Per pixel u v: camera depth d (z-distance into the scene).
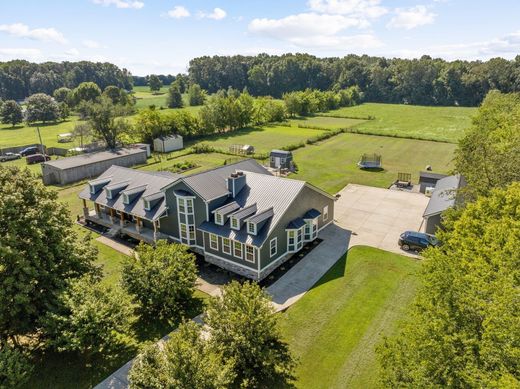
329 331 20.03
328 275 26.05
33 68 188.25
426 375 11.70
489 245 16.16
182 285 21.69
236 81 193.38
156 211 30.73
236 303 17.20
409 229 33.81
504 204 18.55
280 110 106.44
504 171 24.03
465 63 158.50
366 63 194.62
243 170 33.25
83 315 16.66
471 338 11.84
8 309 16.97
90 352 18.09
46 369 18.02
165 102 151.25
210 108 84.38
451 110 130.38
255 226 25.59
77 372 17.81
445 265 14.94
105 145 68.75
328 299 23.06
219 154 66.06
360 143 72.69
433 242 28.81
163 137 70.75
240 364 16.42
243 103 96.56
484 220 18.56
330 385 16.45
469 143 33.16
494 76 140.75
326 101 133.88
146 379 13.26
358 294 23.50
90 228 35.34
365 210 38.50
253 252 25.52
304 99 118.94
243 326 16.56
